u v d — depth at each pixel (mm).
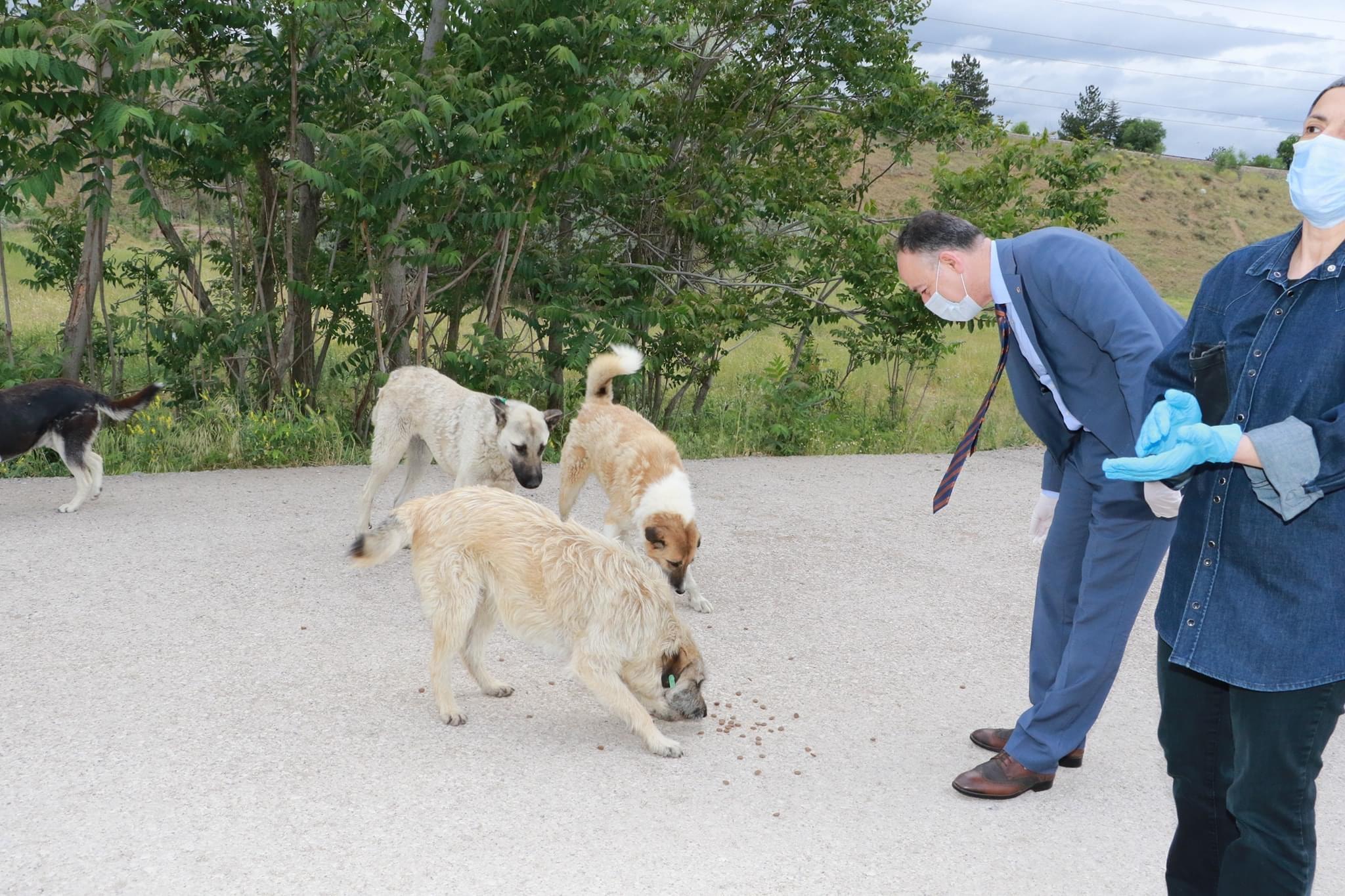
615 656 4641
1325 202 2514
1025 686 5703
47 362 10773
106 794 4039
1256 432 2543
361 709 4977
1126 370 3781
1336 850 4055
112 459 10031
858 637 6352
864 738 4941
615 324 12453
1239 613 2709
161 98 11617
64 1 9836
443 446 7551
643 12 11672
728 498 9984
